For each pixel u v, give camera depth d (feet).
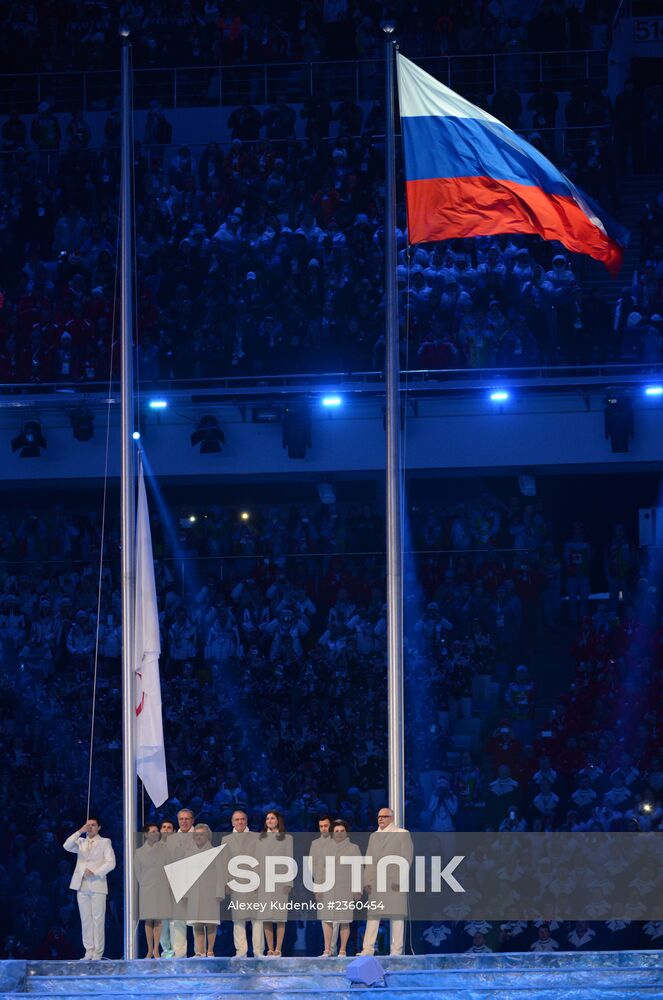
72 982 102.32
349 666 163.73
